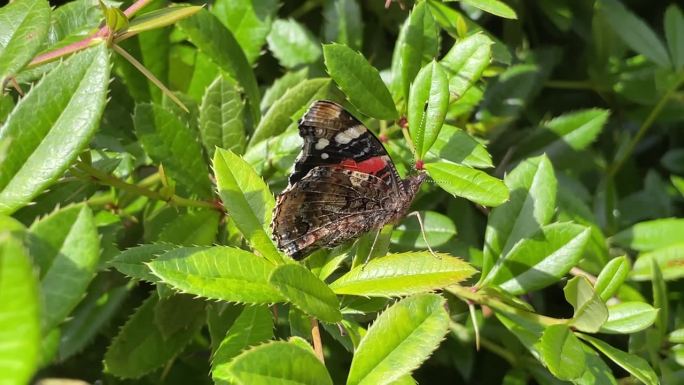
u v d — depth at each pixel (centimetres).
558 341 27
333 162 29
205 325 36
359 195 29
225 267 26
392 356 25
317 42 37
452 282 27
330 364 35
